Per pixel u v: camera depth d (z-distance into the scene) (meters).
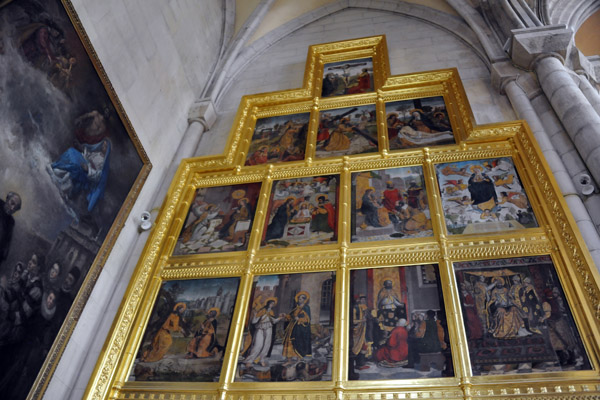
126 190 7.55
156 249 7.44
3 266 5.05
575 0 10.62
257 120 9.75
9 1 5.28
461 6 10.64
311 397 5.37
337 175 8.04
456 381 5.15
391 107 9.17
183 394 5.70
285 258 6.89
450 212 6.98
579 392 4.82
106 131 7.13
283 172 8.33
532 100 8.34
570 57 8.98
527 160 7.31
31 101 5.62
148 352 6.26
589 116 7.15
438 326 5.72
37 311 5.52
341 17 12.30
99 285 6.85
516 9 9.48
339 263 6.61
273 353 5.88
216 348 6.11
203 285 6.89
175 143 9.41
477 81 9.34
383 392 5.25
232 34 11.88
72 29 6.45
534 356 5.23
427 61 10.20
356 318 6.00
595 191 6.52
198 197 8.34
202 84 10.74
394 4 11.93
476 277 6.09
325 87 10.13
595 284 5.46
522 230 6.45
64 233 6.06
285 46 11.93
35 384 5.41
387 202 7.39
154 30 8.80
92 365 6.22
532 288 5.83
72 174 6.29
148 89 8.55
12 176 5.24
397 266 6.45
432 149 7.98
